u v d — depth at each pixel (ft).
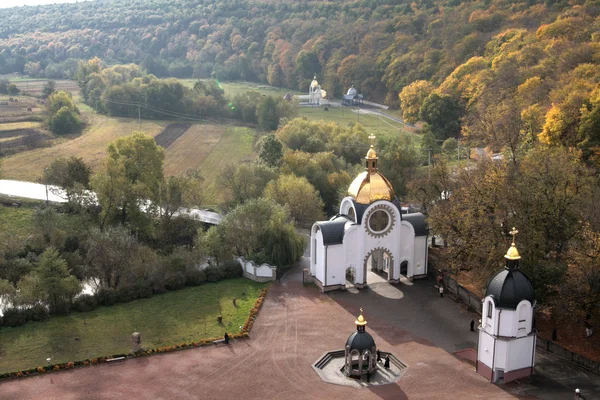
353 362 277.44
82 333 316.19
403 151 565.53
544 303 294.25
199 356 293.02
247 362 286.87
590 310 285.43
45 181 545.85
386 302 350.43
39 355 292.61
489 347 265.75
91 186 500.33
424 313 335.88
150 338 310.45
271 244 399.44
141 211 492.95
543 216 310.45
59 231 453.99
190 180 508.94
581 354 281.13
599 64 577.84
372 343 273.13
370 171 365.20
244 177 515.09
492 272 314.76
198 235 434.30
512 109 533.14
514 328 259.80
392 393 259.19
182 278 376.27
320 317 332.19
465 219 338.34
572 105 458.09
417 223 377.30
